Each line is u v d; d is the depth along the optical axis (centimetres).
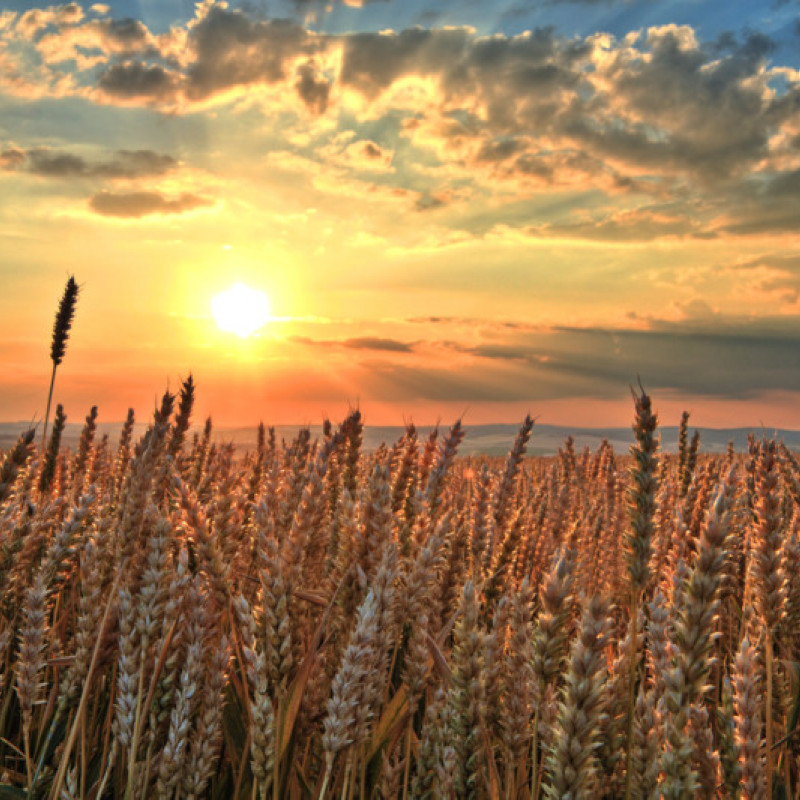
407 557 65
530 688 51
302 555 54
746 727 49
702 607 43
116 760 57
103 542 59
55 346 117
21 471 62
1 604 62
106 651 57
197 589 52
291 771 53
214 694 51
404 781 55
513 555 72
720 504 44
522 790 54
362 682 47
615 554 86
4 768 64
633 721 47
